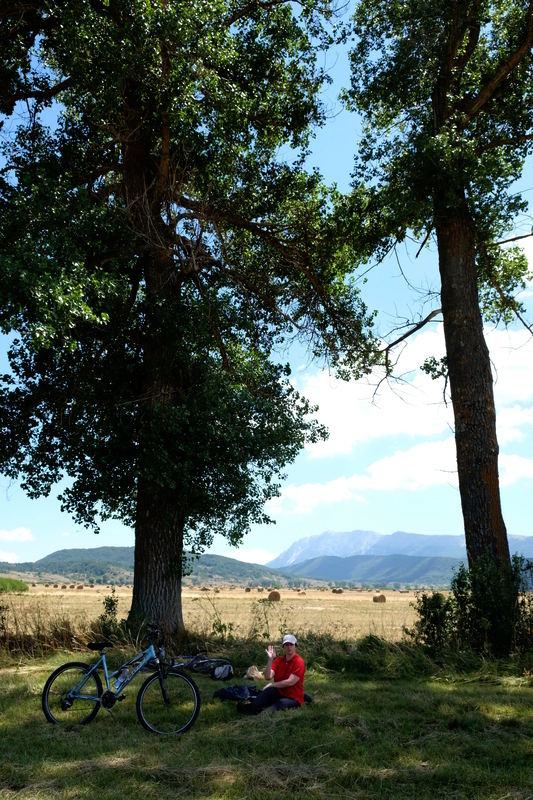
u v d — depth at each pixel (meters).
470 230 16.56
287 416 16.56
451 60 16.70
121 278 15.88
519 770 6.27
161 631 14.58
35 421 15.66
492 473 15.27
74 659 12.60
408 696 9.48
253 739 7.28
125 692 9.60
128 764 6.43
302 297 19.50
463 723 7.91
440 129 15.68
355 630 19.25
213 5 14.41
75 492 16.02
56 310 12.00
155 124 15.91
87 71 14.43
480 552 14.92
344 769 6.24
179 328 15.45
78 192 14.37
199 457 14.89
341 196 19.14
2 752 6.88
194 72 14.62
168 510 15.54
